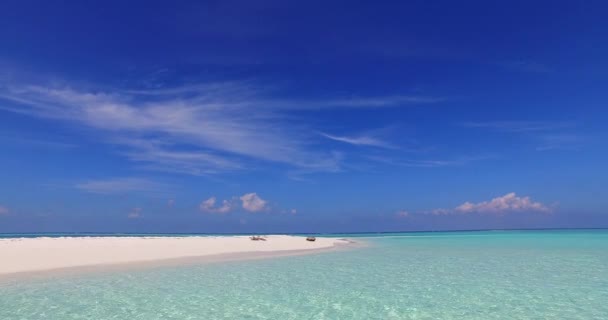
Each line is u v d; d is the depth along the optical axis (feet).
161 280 63.62
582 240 205.46
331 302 50.49
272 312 45.47
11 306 45.88
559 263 92.32
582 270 79.66
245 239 171.01
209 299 51.37
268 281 64.69
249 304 49.03
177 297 52.06
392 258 104.17
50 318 41.65
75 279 62.23
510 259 101.60
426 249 140.36
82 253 90.68
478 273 75.46
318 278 68.44
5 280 60.64
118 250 100.12
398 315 44.52
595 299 52.47
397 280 66.74
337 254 117.08
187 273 71.15
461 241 211.00
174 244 125.49
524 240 212.84
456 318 43.47
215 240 155.12
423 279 68.08
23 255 82.02
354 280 66.69
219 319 42.52
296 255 109.40
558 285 62.64
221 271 74.33
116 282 60.95
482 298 53.11
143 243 124.98
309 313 45.16
